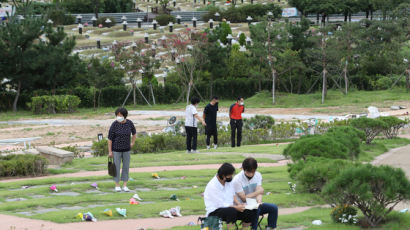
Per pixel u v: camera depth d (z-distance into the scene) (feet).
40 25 138.51
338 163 33.91
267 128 85.56
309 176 33.76
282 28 147.74
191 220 29.66
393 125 72.95
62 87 149.79
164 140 72.33
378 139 73.92
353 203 28.17
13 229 26.86
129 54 144.36
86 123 115.24
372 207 27.37
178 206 31.73
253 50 145.69
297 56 150.41
